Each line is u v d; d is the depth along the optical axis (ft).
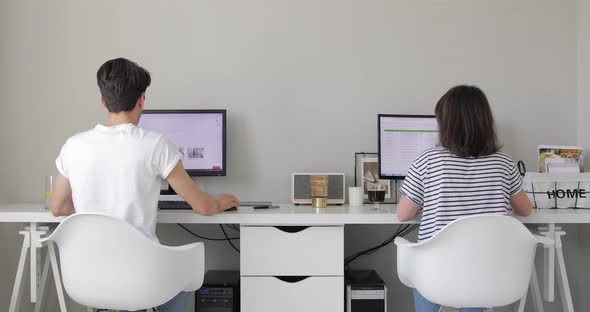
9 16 8.55
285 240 6.70
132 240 4.89
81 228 4.85
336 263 6.72
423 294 5.41
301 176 8.05
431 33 8.77
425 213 5.85
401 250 5.90
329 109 8.70
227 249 8.70
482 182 5.68
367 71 8.71
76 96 8.58
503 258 5.06
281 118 8.67
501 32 8.79
